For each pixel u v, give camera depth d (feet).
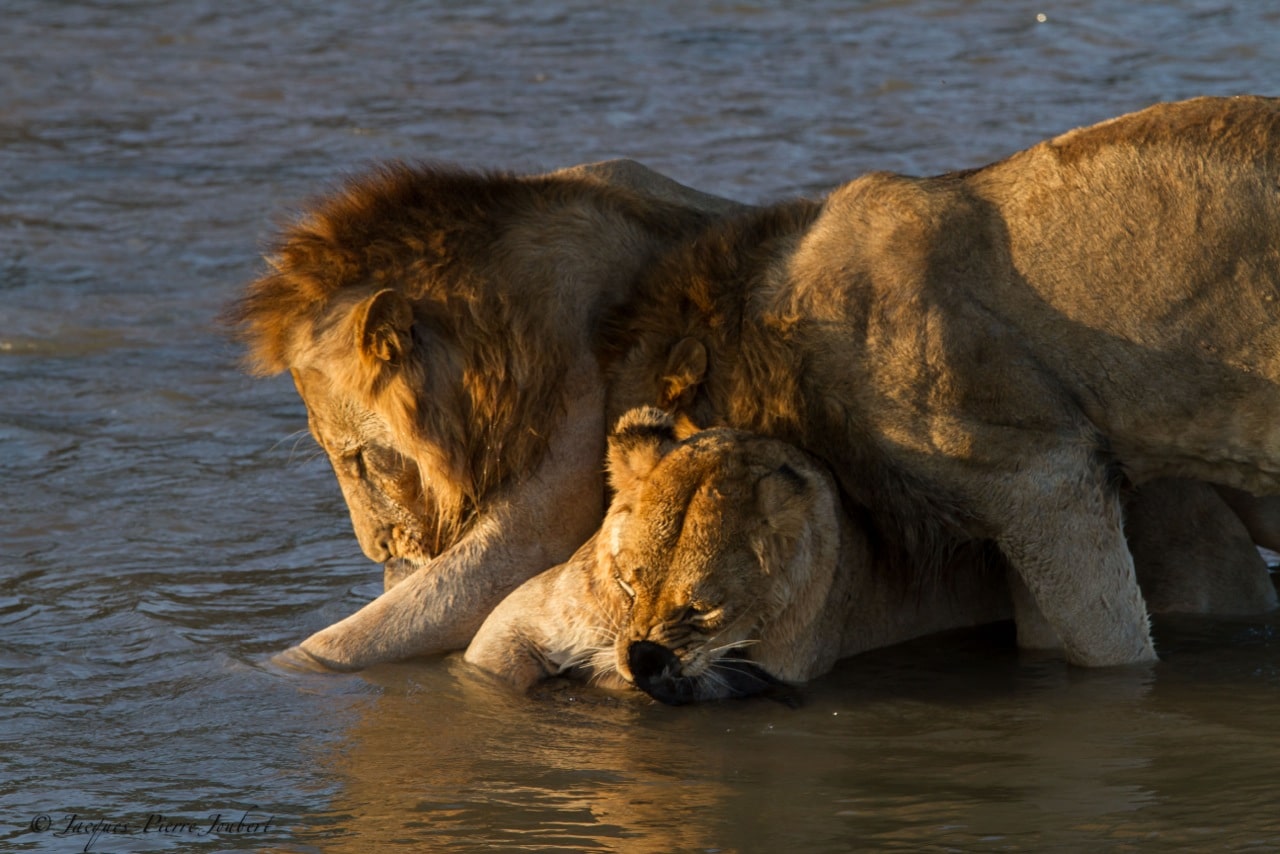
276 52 111.45
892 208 36.70
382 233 38.55
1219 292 35.50
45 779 31.40
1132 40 103.14
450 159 85.56
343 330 38.04
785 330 36.42
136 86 103.24
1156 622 40.27
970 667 37.70
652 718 34.53
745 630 34.73
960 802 29.89
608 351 38.34
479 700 35.55
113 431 53.16
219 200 80.18
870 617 38.88
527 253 38.22
